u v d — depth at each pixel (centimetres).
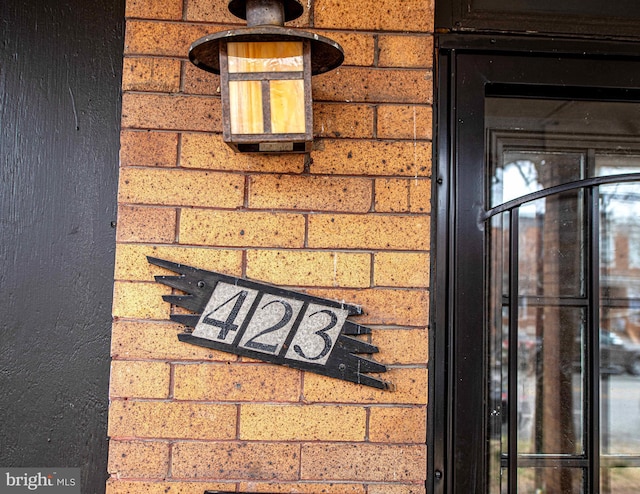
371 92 164
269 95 133
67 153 168
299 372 159
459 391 168
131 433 156
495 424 172
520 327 179
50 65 169
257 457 157
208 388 158
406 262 162
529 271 179
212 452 157
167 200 160
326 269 160
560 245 179
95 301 165
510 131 180
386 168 163
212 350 158
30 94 168
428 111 164
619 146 181
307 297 159
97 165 168
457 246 171
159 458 156
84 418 163
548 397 178
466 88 174
